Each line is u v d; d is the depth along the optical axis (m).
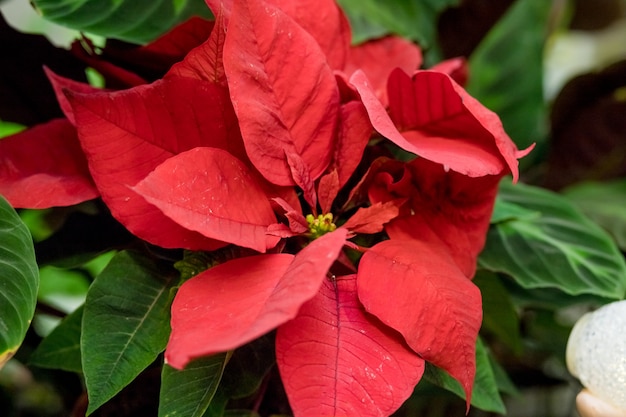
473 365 0.55
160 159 0.56
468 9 0.85
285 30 0.56
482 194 0.60
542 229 0.70
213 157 0.54
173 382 0.55
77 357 0.62
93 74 0.79
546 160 0.86
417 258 0.56
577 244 0.69
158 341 0.56
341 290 0.56
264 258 0.55
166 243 0.56
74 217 0.63
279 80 0.56
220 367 0.55
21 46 0.65
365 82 0.56
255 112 0.55
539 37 0.81
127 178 0.55
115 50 0.62
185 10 0.63
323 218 0.58
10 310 0.52
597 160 0.85
